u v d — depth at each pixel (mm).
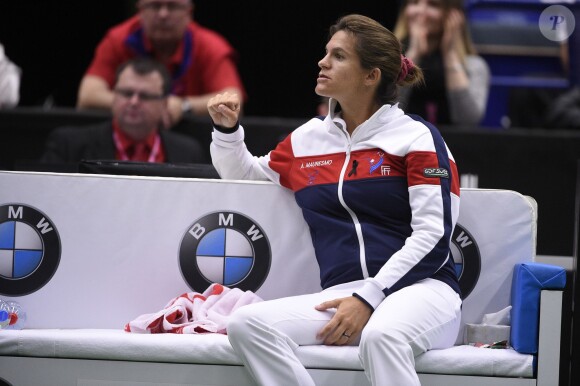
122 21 25500
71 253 12570
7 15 24922
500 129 18781
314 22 25156
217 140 12648
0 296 12523
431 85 19719
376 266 11609
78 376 11312
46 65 25391
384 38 12000
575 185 18734
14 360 11352
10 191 12570
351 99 12031
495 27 20500
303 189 12227
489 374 11156
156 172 13227
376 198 11773
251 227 12617
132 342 11219
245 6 25297
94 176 12641
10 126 18859
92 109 20109
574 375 12102
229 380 11203
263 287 12602
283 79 25516
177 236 12617
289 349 10969
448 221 11383
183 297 12250
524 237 12539
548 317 11258
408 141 11742
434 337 11109
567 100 20438
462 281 12508
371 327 10672
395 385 10461
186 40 20344
